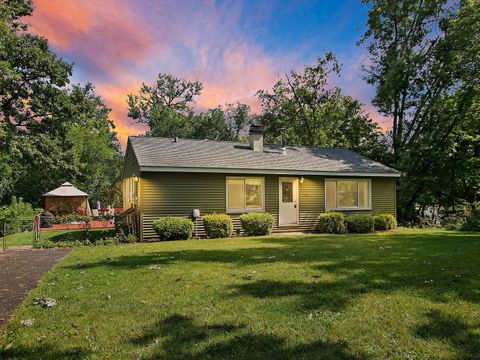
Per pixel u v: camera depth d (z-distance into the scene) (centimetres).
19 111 2014
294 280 505
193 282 503
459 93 1769
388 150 2170
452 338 302
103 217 2403
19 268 656
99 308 391
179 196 1245
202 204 1283
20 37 1875
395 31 2017
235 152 1478
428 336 307
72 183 3152
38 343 302
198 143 1518
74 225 2133
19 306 410
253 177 1379
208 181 1294
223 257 732
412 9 1905
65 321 353
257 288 463
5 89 1842
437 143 1834
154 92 4009
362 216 1434
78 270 614
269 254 769
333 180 1522
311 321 343
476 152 1836
